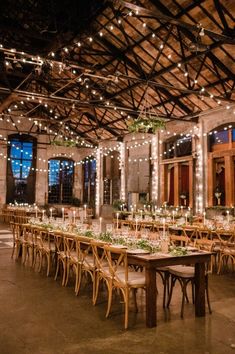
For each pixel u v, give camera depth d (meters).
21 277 6.76
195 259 4.67
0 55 12.26
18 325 4.27
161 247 4.99
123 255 4.45
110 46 12.91
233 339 3.90
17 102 21.66
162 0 10.23
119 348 3.64
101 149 22.39
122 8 10.70
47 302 5.20
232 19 9.73
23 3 11.22
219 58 11.51
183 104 15.09
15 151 22.84
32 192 23.30
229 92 12.04
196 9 9.94
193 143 15.52
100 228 6.68
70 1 10.84
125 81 14.58
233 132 14.16
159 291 5.86
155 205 17.39
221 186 14.77
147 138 18.38
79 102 13.72
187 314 4.73
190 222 10.53
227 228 9.03
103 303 5.18
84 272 6.59
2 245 10.93
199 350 3.61
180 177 16.41
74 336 3.94
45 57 10.57
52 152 23.72
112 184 21.84
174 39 11.47
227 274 7.18
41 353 3.51
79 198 24.48
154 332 4.08
